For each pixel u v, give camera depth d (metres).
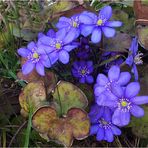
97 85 0.15
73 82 0.18
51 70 0.18
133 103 0.14
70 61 0.18
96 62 0.19
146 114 0.16
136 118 0.16
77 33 0.16
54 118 0.15
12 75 0.18
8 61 0.20
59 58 0.16
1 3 0.22
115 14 0.20
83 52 0.18
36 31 0.20
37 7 0.22
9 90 0.18
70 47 0.16
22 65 0.17
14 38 0.21
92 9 0.20
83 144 0.17
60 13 0.20
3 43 0.20
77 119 0.15
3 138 0.17
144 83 0.17
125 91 0.14
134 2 0.19
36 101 0.16
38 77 0.17
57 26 0.17
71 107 0.15
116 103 0.14
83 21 0.17
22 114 0.17
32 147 0.16
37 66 0.16
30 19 0.20
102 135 0.16
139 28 0.18
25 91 0.16
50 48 0.16
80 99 0.15
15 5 0.21
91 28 0.16
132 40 0.18
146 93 0.17
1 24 0.21
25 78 0.17
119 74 0.15
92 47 0.18
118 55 0.17
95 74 0.18
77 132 0.15
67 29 0.17
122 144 0.17
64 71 0.18
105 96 0.15
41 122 0.15
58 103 0.16
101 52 0.18
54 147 0.16
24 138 0.16
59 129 0.15
